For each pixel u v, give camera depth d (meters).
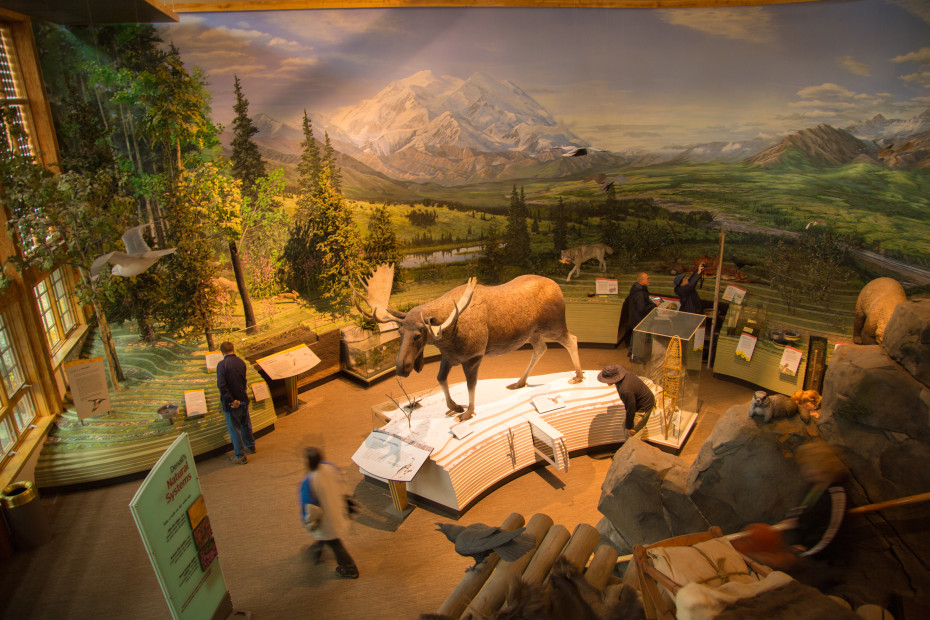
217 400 9.74
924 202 10.77
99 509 8.13
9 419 8.27
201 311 10.56
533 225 14.00
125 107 10.93
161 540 5.04
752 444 4.91
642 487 6.01
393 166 13.13
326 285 12.34
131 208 9.54
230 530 7.68
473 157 13.44
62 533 7.67
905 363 4.46
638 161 13.61
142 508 4.78
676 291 11.53
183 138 10.69
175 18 10.88
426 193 13.50
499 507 8.02
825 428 4.84
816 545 3.79
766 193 12.70
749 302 11.77
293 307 12.42
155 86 10.38
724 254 13.29
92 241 9.16
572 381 9.73
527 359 12.55
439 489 7.83
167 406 9.16
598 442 9.15
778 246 12.54
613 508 6.27
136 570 7.03
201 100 10.73
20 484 7.30
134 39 10.96
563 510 7.94
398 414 8.90
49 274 10.12
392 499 8.23
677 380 8.84
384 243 12.57
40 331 9.08
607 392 9.35
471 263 13.94
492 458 8.25
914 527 4.00
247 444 9.35
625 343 13.16
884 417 4.40
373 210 13.25
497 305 8.41
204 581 5.77
